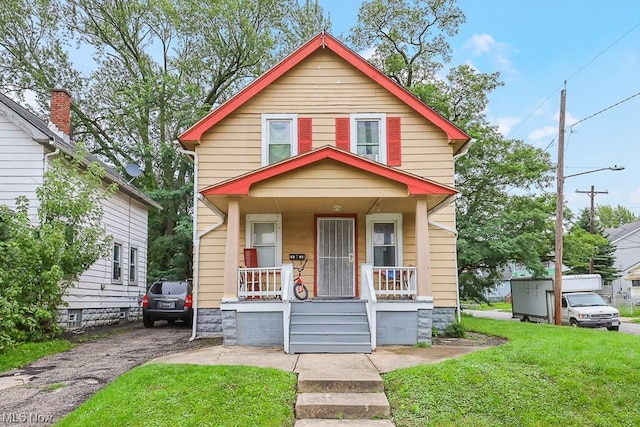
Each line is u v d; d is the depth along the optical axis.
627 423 6.13
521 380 6.97
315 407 6.20
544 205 23.88
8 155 12.97
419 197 10.49
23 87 26.91
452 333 12.33
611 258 44.16
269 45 27.91
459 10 25.75
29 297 10.79
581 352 8.31
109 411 5.82
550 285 22.56
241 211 12.99
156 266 26.38
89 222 13.24
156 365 7.60
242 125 13.14
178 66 28.92
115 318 17.42
